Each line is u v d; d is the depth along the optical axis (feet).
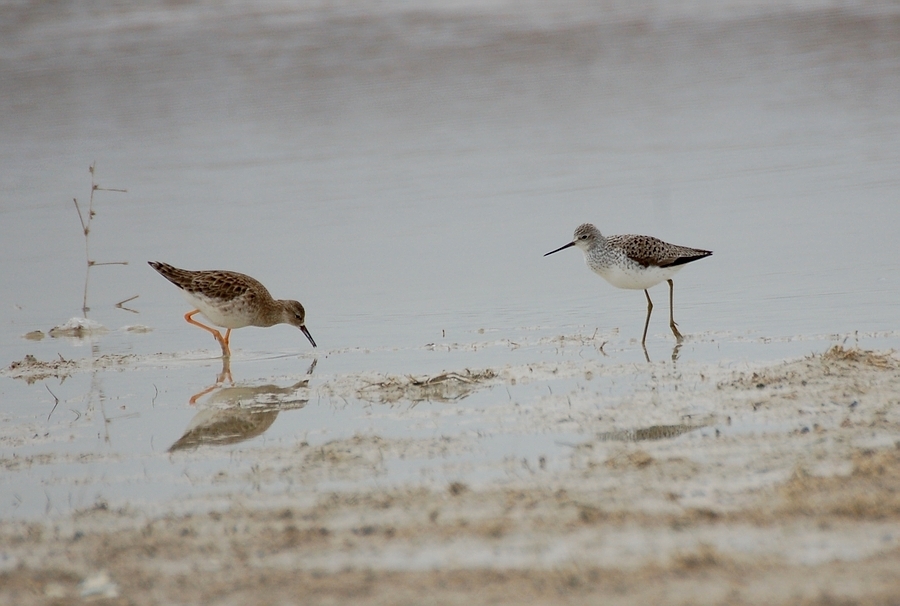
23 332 51.60
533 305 53.01
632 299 53.57
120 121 88.79
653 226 63.82
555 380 40.27
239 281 48.11
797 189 70.23
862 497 25.77
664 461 29.94
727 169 75.51
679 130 85.66
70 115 89.81
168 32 110.73
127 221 68.28
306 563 24.23
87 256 57.62
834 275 54.39
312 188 74.28
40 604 22.86
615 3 125.59
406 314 52.06
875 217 63.82
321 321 51.44
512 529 25.48
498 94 95.66
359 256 61.41
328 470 31.01
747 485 27.76
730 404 35.65
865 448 29.96
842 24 116.37
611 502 26.96
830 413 33.86
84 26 111.65
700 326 48.03
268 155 81.35
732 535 24.40
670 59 105.91
